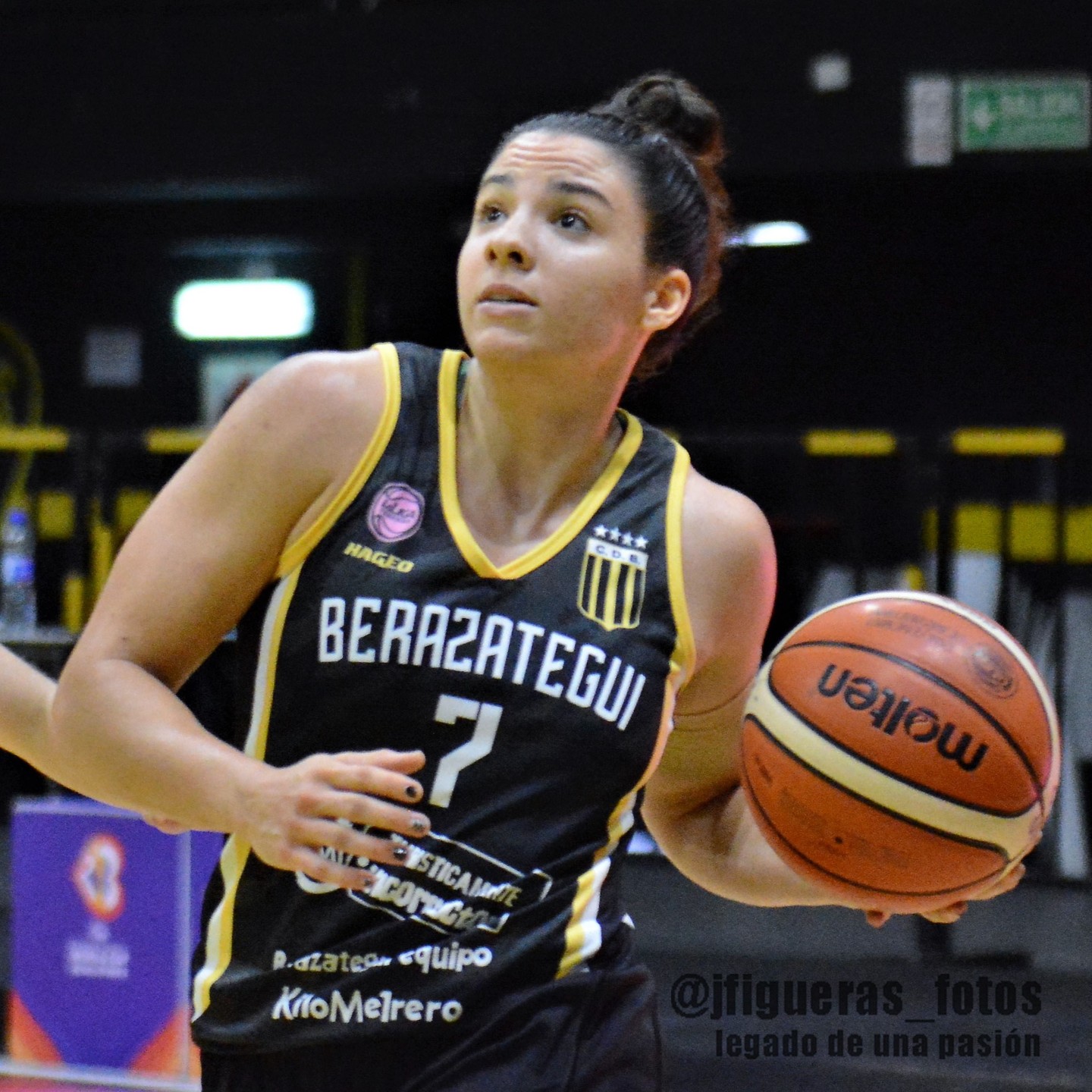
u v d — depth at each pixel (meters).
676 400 29.81
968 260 28.78
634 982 6.37
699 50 24.23
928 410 29.25
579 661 6.03
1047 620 20.84
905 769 6.18
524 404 6.16
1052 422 28.89
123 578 6.04
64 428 31.48
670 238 6.47
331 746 6.02
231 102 25.72
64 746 5.95
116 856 13.66
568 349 6.09
